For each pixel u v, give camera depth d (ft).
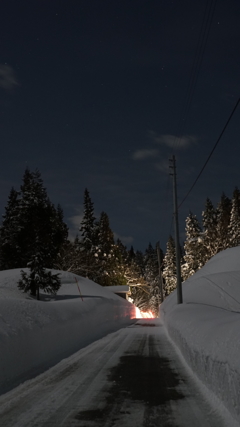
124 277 238.27
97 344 44.91
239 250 121.90
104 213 234.99
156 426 16.10
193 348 27.45
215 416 17.35
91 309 60.64
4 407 19.03
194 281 101.19
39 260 90.43
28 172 92.94
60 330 38.19
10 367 25.04
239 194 217.77
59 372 27.73
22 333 28.68
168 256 295.07
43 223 91.25
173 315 54.49
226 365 18.10
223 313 35.24
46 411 18.29
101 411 18.28
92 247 220.02
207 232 215.31
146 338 51.44
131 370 28.43
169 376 26.18
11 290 92.43
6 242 92.84
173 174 86.12
